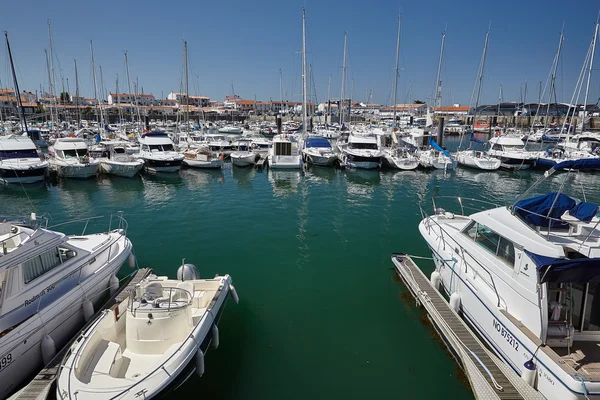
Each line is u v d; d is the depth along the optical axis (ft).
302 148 115.34
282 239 48.52
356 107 422.00
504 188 85.10
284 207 64.75
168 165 94.89
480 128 270.26
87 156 92.02
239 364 24.95
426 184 87.10
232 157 104.63
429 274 38.22
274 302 32.81
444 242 33.63
